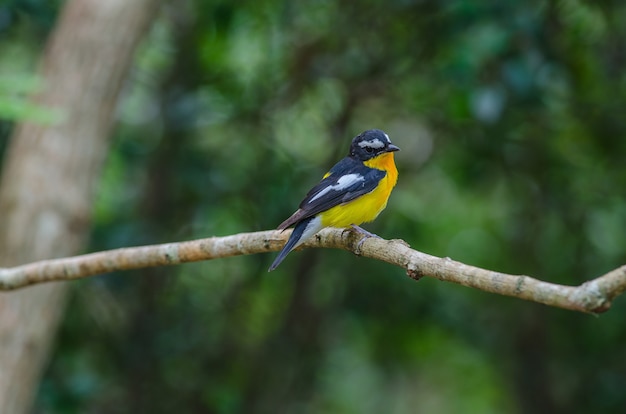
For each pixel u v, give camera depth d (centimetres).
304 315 1495
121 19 1050
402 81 1387
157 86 1423
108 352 1430
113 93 1059
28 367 1038
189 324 1473
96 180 1064
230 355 1505
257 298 1529
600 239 1477
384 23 1369
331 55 1400
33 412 1251
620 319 1452
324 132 1471
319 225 751
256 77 1403
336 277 1495
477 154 1374
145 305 1437
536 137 1380
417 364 1834
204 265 1498
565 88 1286
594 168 1414
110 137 1073
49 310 1047
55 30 1073
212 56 1385
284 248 708
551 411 1539
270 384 1501
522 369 1552
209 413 1450
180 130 1363
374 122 1471
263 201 1388
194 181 1369
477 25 1129
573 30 1312
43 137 1030
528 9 1167
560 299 492
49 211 1023
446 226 1574
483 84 1157
